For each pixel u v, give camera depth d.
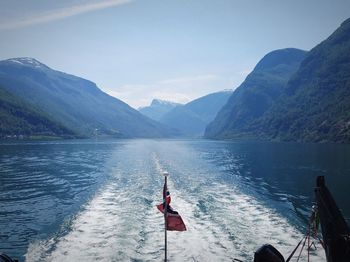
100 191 41.50
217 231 23.36
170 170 64.94
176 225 17.16
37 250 20.55
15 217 30.14
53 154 112.81
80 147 163.75
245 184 48.50
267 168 70.06
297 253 19.45
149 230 23.80
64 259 18.94
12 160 89.50
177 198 35.62
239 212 29.11
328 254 13.14
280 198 38.78
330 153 107.75
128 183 47.75
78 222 26.28
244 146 173.50
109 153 119.44
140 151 133.00
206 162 83.94
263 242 21.28
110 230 23.92
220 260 18.59
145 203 33.09
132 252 19.72
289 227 24.53
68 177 56.62
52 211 32.12
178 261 18.48
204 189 42.22
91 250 20.11
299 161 84.50
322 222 13.50
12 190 44.66
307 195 41.22
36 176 58.22
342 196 40.25
